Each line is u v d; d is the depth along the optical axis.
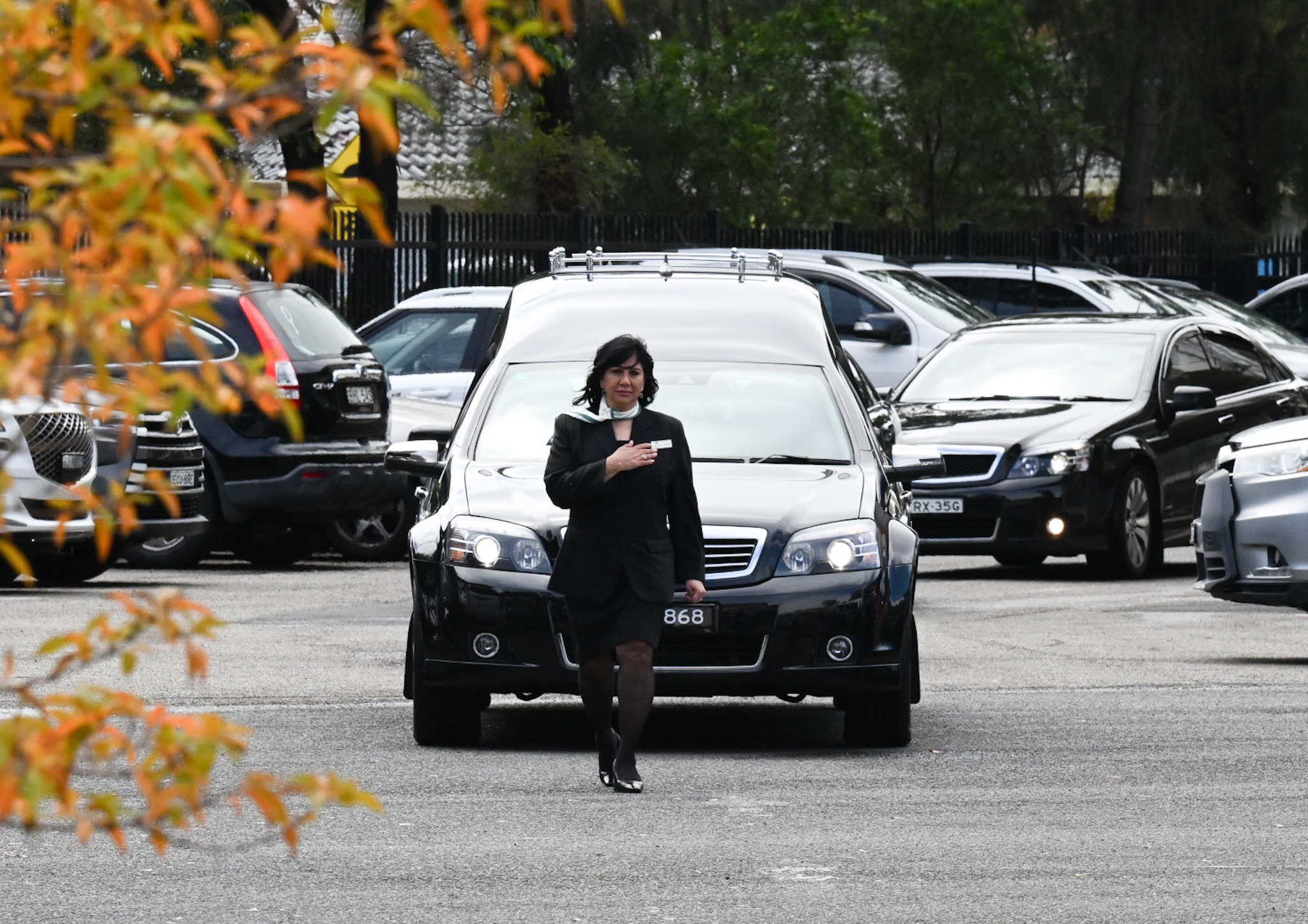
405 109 91.88
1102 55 114.25
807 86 116.75
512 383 32.84
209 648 38.75
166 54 7.89
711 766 27.66
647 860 21.67
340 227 82.81
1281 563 38.50
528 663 28.41
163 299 7.53
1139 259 110.81
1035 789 25.81
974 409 56.09
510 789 25.81
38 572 49.91
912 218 121.25
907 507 33.72
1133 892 20.28
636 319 34.03
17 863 21.53
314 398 53.88
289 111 7.76
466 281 87.00
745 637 28.41
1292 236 116.88
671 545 25.73
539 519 29.03
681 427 25.95
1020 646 40.44
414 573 29.31
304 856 21.86
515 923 18.98
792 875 20.95
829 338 34.31
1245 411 60.09
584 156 101.38
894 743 29.14
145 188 7.44
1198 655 39.25
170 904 19.77
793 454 31.47
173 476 49.84
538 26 8.13
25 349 7.49
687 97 110.75
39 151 7.85
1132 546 55.16
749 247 94.31
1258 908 19.66
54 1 7.71
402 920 19.09
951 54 117.88
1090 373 57.75
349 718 31.23
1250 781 26.38
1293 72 114.81
